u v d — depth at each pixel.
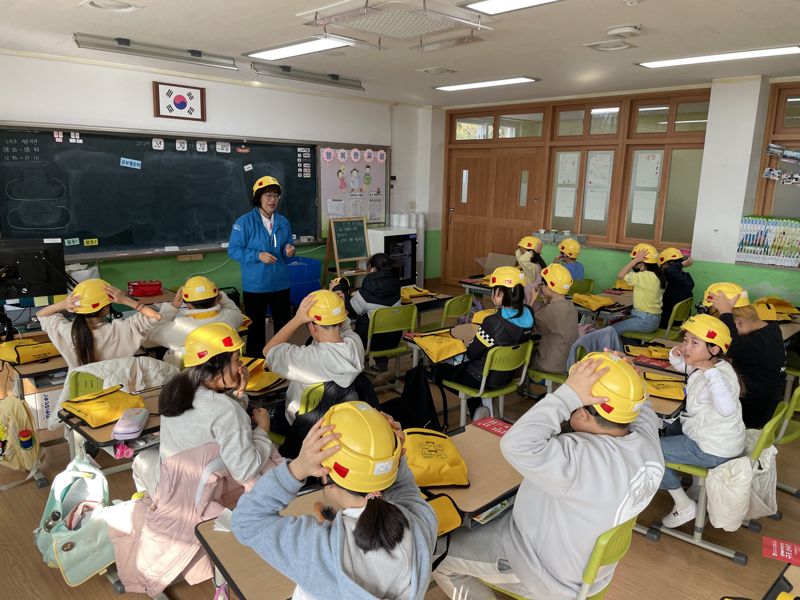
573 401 1.43
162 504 1.91
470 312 5.27
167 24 3.74
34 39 4.26
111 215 5.42
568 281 3.64
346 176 7.23
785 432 2.80
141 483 2.25
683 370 2.96
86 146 5.17
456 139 8.12
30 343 3.12
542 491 1.56
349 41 3.98
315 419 2.48
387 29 3.48
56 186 5.06
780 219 5.33
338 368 2.50
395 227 7.89
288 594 1.37
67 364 2.97
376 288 4.08
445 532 1.62
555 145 7.06
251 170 6.32
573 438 1.46
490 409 3.45
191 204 5.92
